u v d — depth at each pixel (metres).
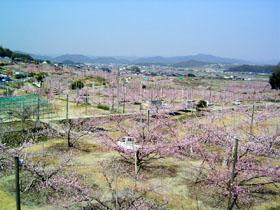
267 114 48.41
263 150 24.62
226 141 26.95
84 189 19.22
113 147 28.14
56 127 38.09
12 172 22.92
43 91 69.88
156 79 133.00
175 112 52.91
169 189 22.41
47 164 25.36
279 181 22.16
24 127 36.94
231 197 19.52
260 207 21.03
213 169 22.66
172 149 27.45
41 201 19.55
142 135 28.92
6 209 18.38
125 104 65.19
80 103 62.53
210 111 53.12
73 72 123.69
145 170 25.61
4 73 102.00
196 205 20.55
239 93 95.50
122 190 21.03
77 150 30.53
